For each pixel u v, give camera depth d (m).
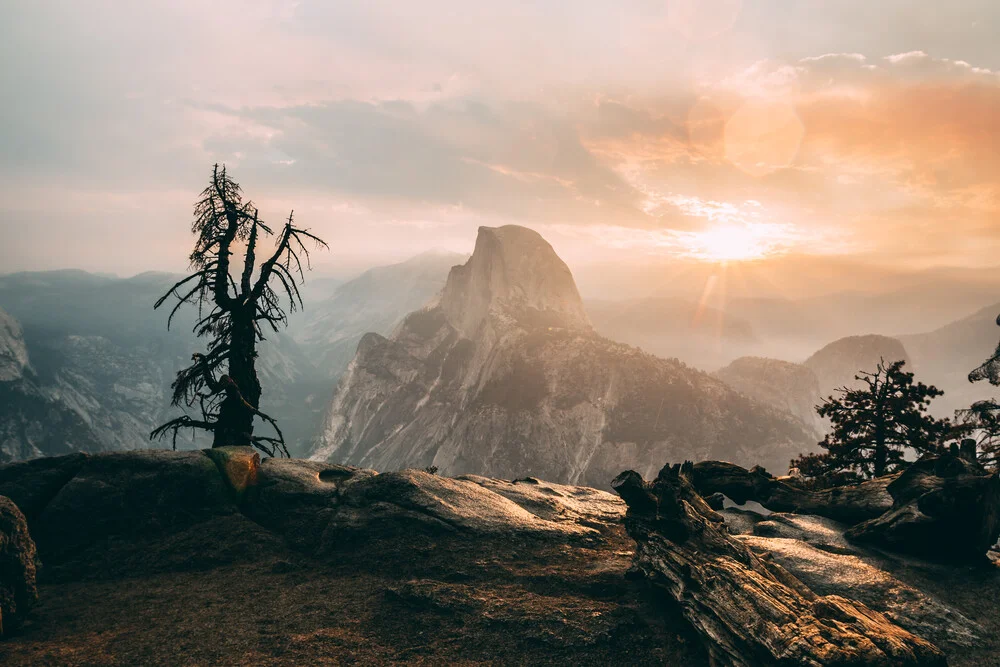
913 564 10.55
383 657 8.53
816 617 7.43
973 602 9.30
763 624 7.32
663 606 9.59
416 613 9.74
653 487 10.71
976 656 7.82
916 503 10.96
